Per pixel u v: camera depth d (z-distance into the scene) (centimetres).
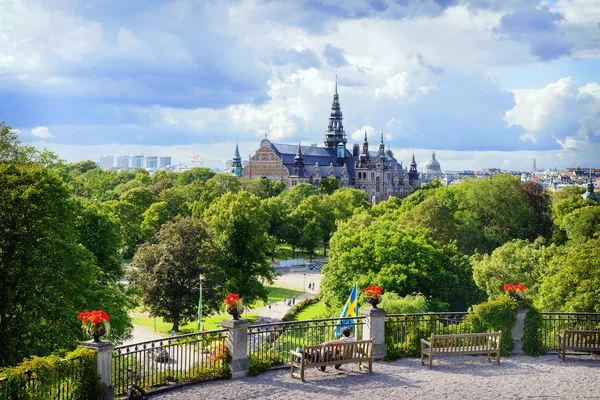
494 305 2478
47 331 3762
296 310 9206
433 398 1928
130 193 15775
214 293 7219
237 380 2103
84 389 1812
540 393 1992
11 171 4084
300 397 1923
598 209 10169
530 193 12669
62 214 4244
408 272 6606
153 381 2044
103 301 4469
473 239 10319
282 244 18575
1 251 3891
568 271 4650
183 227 7444
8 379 1633
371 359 2206
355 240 7644
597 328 2745
